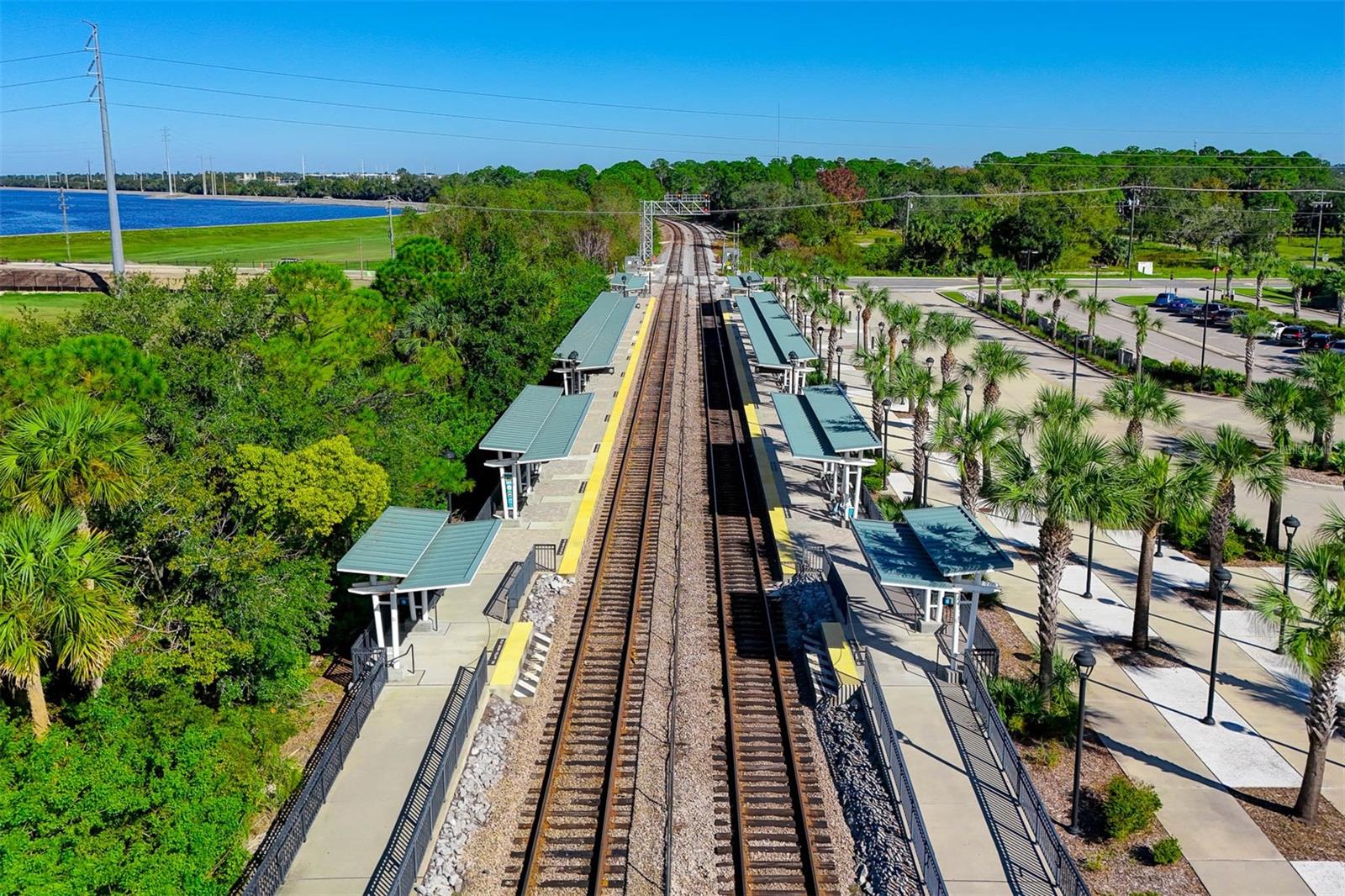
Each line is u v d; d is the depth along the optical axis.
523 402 41.41
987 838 18.84
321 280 37.94
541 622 28.88
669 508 38.75
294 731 22.62
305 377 31.31
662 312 90.25
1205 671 25.59
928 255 124.31
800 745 23.02
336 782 20.75
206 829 16.50
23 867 14.56
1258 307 81.75
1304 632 19.16
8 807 15.31
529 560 31.84
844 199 165.50
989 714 22.31
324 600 24.44
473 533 27.69
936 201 152.88
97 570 18.55
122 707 19.14
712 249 148.12
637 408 54.50
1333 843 18.95
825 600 29.70
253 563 22.36
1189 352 69.81
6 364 24.31
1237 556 32.91
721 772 22.02
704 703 24.92
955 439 33.31
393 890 16.98
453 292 46.78
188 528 22.50
